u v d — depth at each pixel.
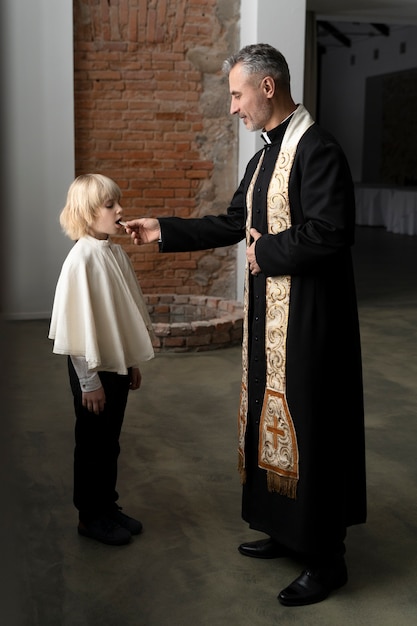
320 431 2.13
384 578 2.38
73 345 2.29
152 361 5.25
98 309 2.33
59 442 3.63
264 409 2.23
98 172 6.79
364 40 17.78
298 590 2.22
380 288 8.22
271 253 2.07
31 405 4.20
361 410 2.27
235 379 4.81
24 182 6.29
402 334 6.14
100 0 6.49
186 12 6.68
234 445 3.63
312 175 2.04
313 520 2.15
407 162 16.52
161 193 6.91
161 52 6.70
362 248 11.52
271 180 2.15
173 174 6.90
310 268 2.07
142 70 6.69
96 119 6.69
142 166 6.84
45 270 6.43
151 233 2.46
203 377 4.85
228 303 6.32
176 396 4.43
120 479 3.19
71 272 2.29
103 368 2.35
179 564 2.45
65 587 2.29
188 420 4.00
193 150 6.89
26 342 5.66
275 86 2.11
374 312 6.99
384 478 3.22
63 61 6.25
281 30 6.50
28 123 6.22
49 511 2.86
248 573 2.40
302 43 6.56
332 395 2.15
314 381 2.12
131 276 2.52
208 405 4.27
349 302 2.20
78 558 2.48
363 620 2.12
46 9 6.15
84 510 2.59
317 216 2.01
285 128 2.15
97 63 6.60
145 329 2.45
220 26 6.76
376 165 17.73
